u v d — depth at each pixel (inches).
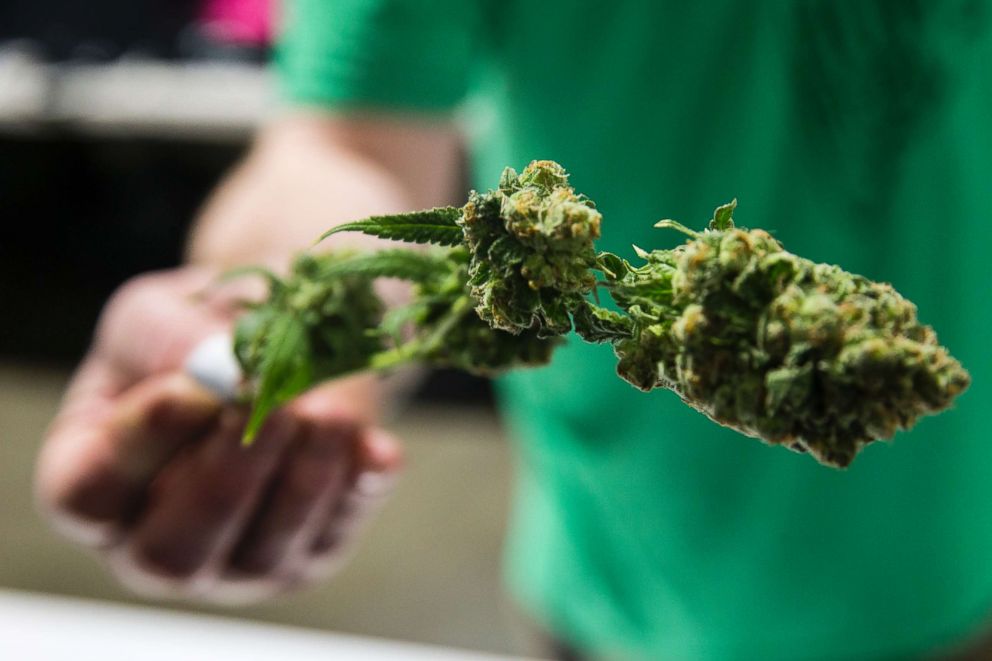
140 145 53.1
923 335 12.9
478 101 30.3
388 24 25.1
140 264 59.4
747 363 12.8
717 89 24.1
